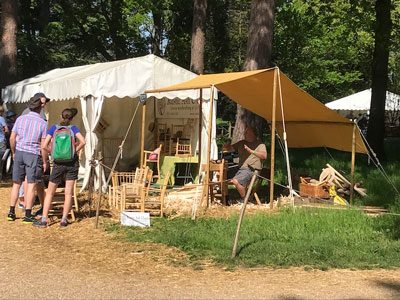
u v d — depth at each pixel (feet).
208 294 17.70
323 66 106.93
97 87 38.70
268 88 35.19
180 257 22.74
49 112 47.70
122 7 104.68
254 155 34.63
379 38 62.34
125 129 47.42
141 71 40.68
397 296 17.69
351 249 24.20
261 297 17.42
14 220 29.81
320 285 18.86
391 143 88.17
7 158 45.55
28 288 18.19
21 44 102.94
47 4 114.11
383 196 37.27
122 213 28.86
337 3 69.62
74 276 19.77
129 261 22.07
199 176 41.39
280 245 24.41
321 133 41.22
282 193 39.45
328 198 35.96
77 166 28.66
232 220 29.45
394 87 127.13
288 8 96.94
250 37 45.68
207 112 44.29
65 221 28.32
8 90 54.39
